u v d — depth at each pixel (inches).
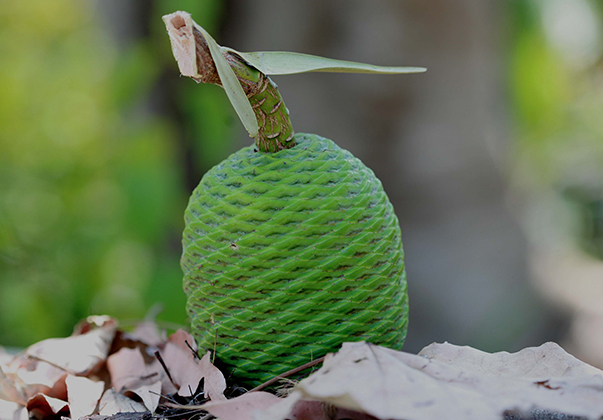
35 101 83.0
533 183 105.1
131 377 29.4
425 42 60.6
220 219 27.2
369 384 25.1
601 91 159.5
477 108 64.9
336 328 27.3
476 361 27.4
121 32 62.4
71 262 68.7
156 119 63.0
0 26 95.0
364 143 62.3
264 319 27.3
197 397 27.9
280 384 27.5
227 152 60.8
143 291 57.7
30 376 29.2
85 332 32.0
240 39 61.7
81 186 74.2
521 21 88.8
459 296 62.9
